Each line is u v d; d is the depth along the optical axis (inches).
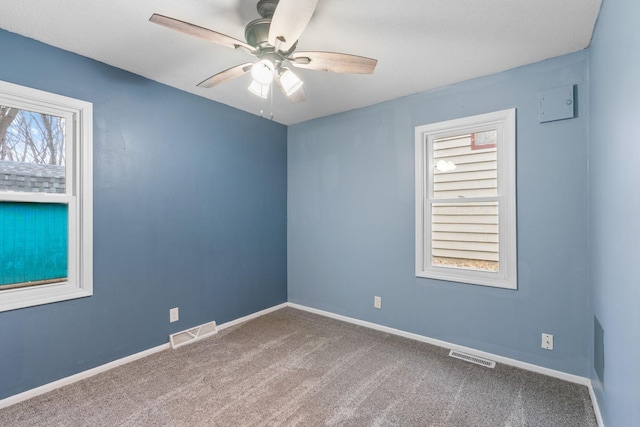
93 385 85.3
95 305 91.4
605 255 65.6
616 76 56.1
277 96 118.8
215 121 123.6
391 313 121.8
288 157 155.0
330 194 139.9
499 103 97.7
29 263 81.5
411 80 103.8
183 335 112.5
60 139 86.7
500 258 99.6
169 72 99.2
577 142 85.7
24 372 79.1
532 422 70.9
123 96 97.3
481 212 103.7
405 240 117.9
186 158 114.3
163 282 107.6
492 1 65.8
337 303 138.0
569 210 86.9
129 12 69.8
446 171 110.6
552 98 88.6
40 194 83.0
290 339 115.7
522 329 94.5
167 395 80.9
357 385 85.9
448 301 108.4
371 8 67.9
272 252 148.3
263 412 74.5
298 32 59.2
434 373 91.9
